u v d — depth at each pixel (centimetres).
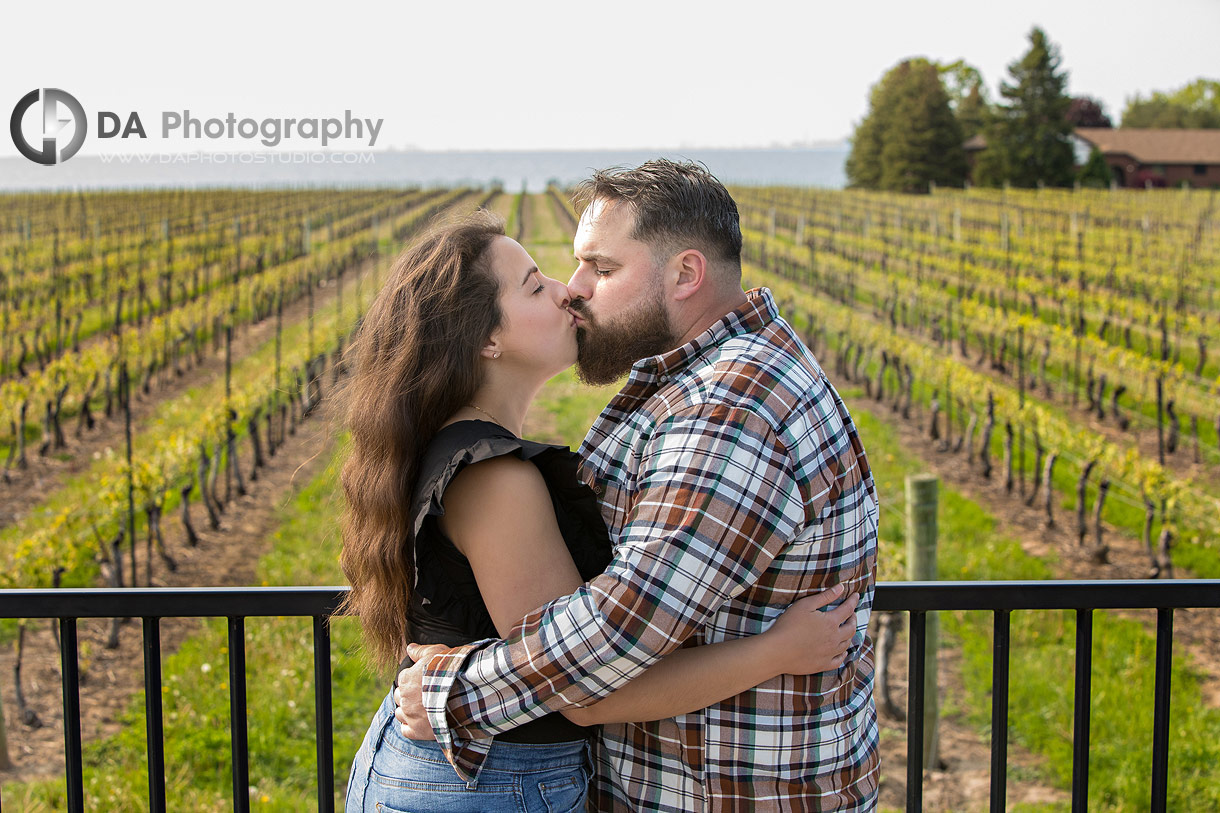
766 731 142
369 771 158
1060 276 2136
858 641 154
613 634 130
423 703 140
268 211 4006
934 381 1566
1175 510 1129
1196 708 706
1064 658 782
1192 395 1434
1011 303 2025
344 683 726
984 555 1056
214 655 770
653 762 147
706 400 139
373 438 148
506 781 145
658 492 136
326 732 175
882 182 6078
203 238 2906
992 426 1287
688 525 132
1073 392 1574
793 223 3381
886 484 1253
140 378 1630
